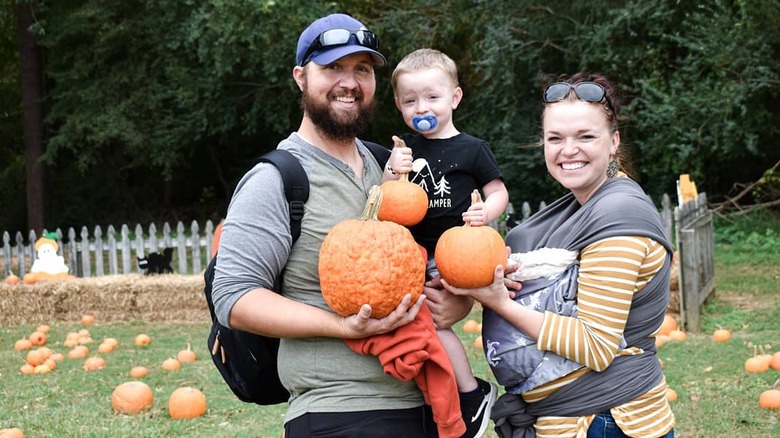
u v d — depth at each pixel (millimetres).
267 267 2707
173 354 8742
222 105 22391
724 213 17734
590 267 2637
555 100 2781
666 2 16234
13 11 23375
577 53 17781
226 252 2717
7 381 7543
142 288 11453
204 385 7145
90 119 22016
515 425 2816
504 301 2703
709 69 16484
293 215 2766
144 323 11242
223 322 2732
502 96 18719
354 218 2877
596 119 2730
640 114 16094
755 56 14805
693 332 8680
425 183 3412
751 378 6527
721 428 5336
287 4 18344
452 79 3611
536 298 2734
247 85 22297
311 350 2797
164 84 22797
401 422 2783
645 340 2746
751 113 15422
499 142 18547
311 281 2805
